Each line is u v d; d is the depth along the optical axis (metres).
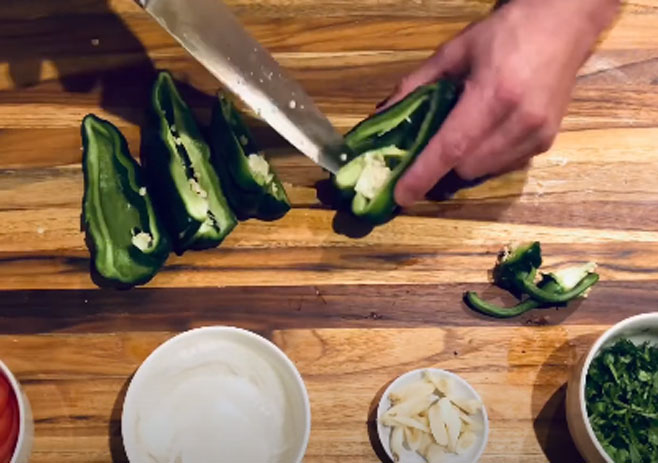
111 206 0.60
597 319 0.63
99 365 0.59
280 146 0.64
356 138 0.62
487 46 0.60
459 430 0.57
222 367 0.58
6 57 0.65
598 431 0.57
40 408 0.57
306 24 0.67
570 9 0.60
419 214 0.64
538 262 0.62
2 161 0.62
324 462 0.58
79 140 0.63
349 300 0.61
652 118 0.68
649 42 0.70
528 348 0.61
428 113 0.60
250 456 0.56
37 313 0.59
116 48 0.65
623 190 0.66
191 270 0.61
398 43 0.68
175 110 0.62
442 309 0.62
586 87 0.68
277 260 0.62
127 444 0.53
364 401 0.59
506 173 0.65
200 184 0.61
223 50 0.58
